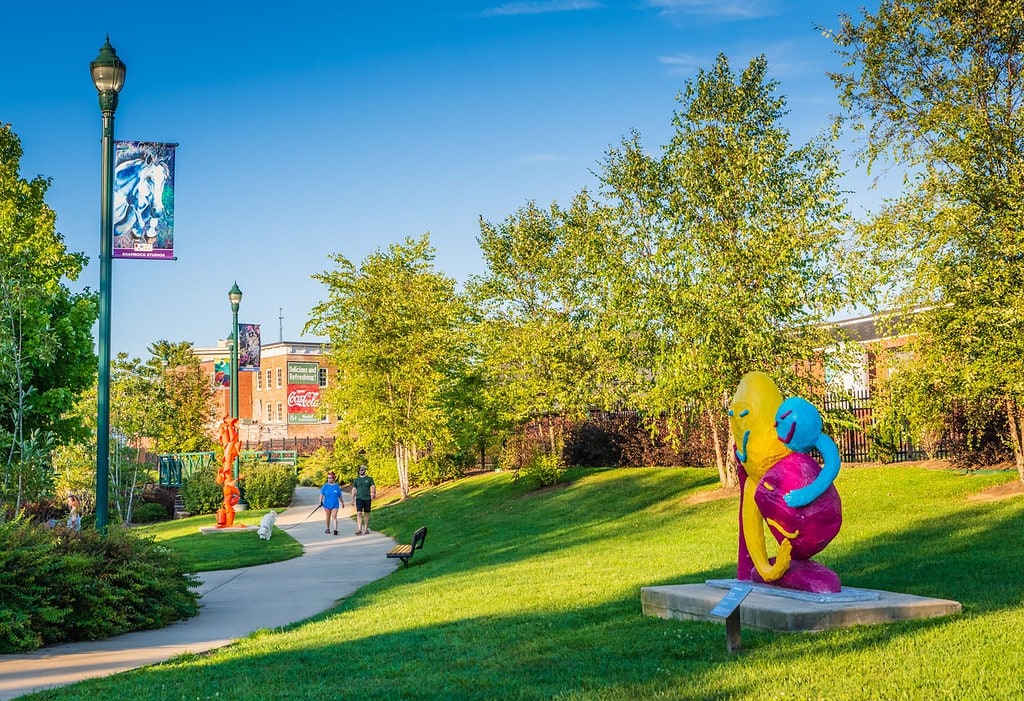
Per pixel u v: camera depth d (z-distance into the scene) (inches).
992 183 600.4
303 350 3304.6
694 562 530.3
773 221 794.8
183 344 2529.5
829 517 344.5
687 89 844.6
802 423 346.3
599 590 462.3
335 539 1014.4
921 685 248.5
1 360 751.7
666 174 865.5
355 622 442.9
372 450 1679.4
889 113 656.4
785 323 786.2
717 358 768.3
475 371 1286.9
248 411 3454.7
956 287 624.4
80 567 439.5
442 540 883.4
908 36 645.9
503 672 303.3
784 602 339.6
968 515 579.5
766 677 265.7
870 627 319.3
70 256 1025.5
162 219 567.2
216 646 407.2
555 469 1115.9
